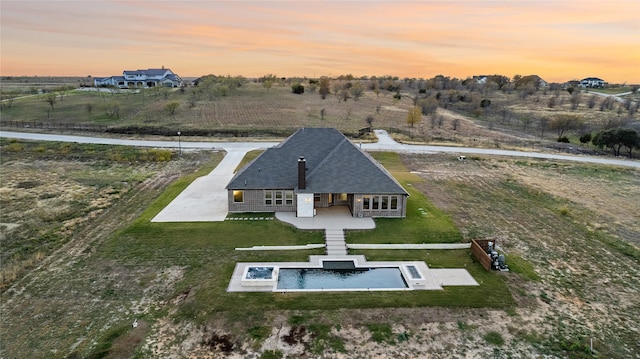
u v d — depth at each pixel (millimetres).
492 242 28125
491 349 18719
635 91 150625
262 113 93000
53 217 34875
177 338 19344
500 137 79875
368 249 28594
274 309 21266
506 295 22891
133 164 53812
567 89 155750
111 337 19406
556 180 48625
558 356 18375
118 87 139875
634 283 24781
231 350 18531
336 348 18609
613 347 19000
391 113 101312
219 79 147625
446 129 86500
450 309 21500
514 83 178750
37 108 94938
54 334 19734
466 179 48125
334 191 33250
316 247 28719
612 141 65625
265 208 34844
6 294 23094
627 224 34500
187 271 25422
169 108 89562
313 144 38344
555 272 25922
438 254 28000
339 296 22531
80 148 60375
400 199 33719
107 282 24297
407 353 18375
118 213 36125
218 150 60531
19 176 47719
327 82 137000
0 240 30328
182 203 37031
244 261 26625
